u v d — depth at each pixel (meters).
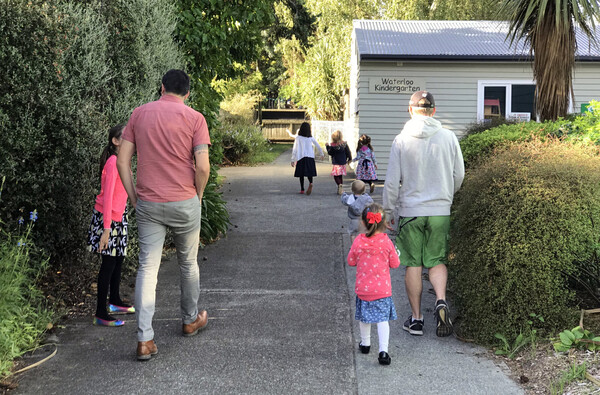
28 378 4.04
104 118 6.14
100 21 6.39
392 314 4.44
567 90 9.98
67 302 5.55
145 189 4.41
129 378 4.04
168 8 8.11
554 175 4.60
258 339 4.78
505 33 17.83
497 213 4.55
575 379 3.77
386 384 3.94
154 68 7.22
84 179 5.87
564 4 9.49
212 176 9.59
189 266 4.73
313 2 28.80
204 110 9.88
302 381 3.99
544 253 4.44
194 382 3.98
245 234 8.86
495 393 3.79
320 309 5.56
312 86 29.95
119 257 5.32
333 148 13.02
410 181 4.84
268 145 29.80
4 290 4.25
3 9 5.21
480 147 6.91
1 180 5.36
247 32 10.74
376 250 4.40
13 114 5.43
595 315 4.84
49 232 5.76
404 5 27.80
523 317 4.52
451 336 4.85
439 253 4.86
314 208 11.15
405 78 15.70
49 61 5.46
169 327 5.06
